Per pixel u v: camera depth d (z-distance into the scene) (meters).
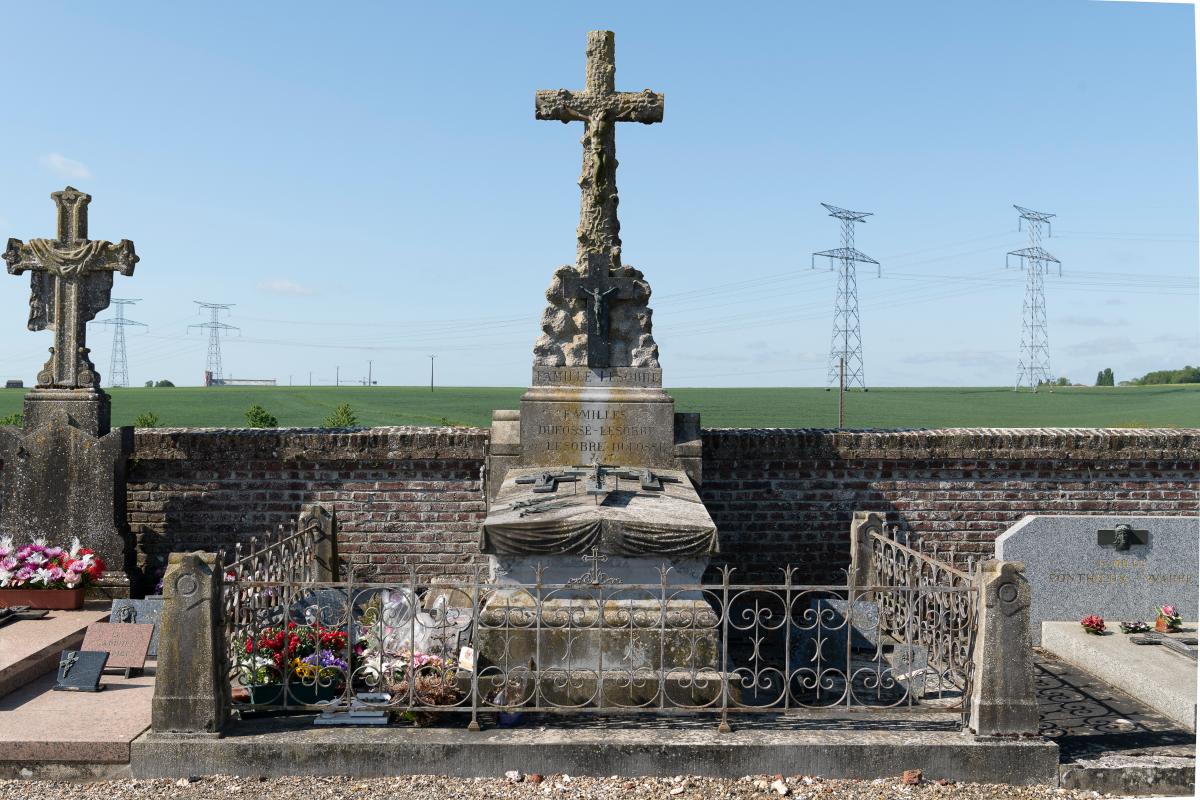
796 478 11.44
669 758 6.50
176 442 11.28
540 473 9.39
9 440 10.48
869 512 10.43
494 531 7.49
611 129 10.23
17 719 6.89
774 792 6.29
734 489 11.44
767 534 11.44
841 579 11.41
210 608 6.52
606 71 10.12
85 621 9.30
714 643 7.32
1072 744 7.01
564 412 9.95
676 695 7.18
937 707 6.85
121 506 10.66
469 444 11.34
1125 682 8.30
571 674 7.19
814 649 8.98
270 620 7.81
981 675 6.59
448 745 6.48
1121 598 10.09
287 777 6.45
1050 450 11.34
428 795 6.19
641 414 9.95
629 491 8.62
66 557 10.01
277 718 6.91
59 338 10.57
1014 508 11.47
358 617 9.48
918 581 8.66
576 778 6.46
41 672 8.09
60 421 10.46
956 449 11.34
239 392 84.62
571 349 10.05
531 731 6.70
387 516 11.51
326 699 7.24
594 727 6.82
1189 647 8.62
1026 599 6.59
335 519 10.74
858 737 6.63
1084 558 10.09
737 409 62.16
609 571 7.59
